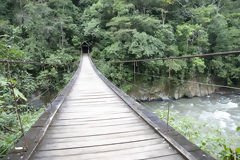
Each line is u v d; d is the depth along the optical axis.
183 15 17.53
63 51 14.78
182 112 9.26
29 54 11.89
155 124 1.96
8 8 15.80
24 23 13.84
